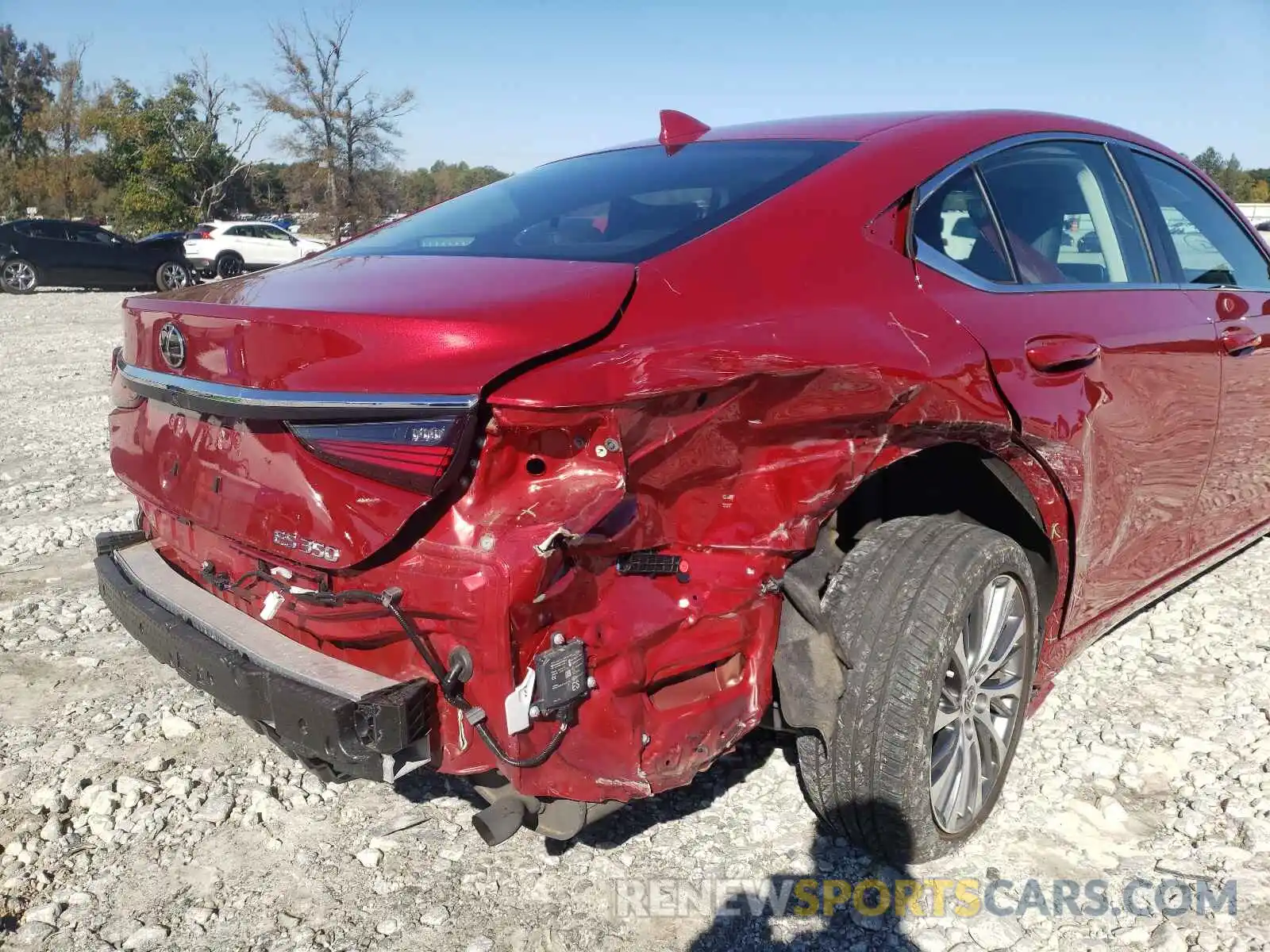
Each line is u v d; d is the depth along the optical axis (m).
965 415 2.53
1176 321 3.41
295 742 2.17
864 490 2.88
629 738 2.21
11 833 2.93
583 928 2.51
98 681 3.90
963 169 3.00
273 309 2.25
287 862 2.79
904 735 2.48
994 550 2.62
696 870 2.72
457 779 3.20
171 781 3.14
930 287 2.71
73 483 6.92
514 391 1.98
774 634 2.48
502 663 2.01
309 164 45.53
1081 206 3.39
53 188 55.31
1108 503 3.11
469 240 2.90
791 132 3.22
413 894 2.65
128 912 2.61
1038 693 3.25
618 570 2.20
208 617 2.54
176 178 50.91
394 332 2.10
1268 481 4.26
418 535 2.07
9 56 63.47
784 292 2.44
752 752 3.28
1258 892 2.59
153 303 2.73
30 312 20.16
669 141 3.46
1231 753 3.21
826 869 2.72
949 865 2.73
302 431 2.14
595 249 2.58
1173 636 4.06
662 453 2.15
